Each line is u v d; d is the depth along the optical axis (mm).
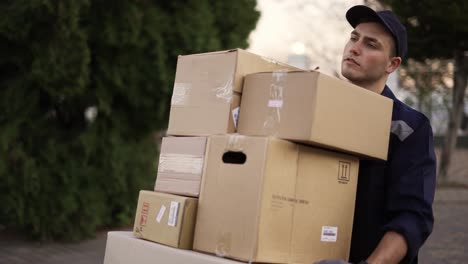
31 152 5863
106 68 5852
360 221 1985
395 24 2064
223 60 1927
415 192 1869
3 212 5695
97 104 6020
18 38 5316
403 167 1924
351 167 1925
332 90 1758
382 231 1892
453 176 12711
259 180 1679
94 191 6113
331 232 1855
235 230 1715
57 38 5266
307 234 1785
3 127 5715
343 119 1795
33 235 5961
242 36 6812
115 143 6270
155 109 6312
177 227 1842
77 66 5352
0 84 5918
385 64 2080
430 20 9453
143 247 1931
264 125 1812
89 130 6113
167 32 6066
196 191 1866
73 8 5215
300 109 1732
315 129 1705
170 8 6238
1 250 5523
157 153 6992
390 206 1909
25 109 5824
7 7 5215
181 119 2025
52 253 5496
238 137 1765
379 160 1963
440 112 17859
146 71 6043
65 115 6277
